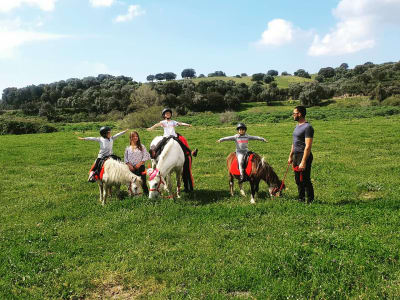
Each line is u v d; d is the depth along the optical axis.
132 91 75.56
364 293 4.20
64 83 104.62
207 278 4.91
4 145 23.67
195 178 11.95
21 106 94.44
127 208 8.23
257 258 5.26
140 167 9.41
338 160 14.29
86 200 9.49
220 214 7.56
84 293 4.74
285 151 17.06
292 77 135.75
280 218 7.13
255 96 91.12
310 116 40.28
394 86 68.94
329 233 6.03
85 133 35.31
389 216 6.85
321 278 4.58
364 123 29.42
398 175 11.23
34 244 6.33
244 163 8.48
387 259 5.06
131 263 5.43
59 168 14.95
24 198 10.05
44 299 4.58
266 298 4.28
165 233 6.57
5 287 4.80
